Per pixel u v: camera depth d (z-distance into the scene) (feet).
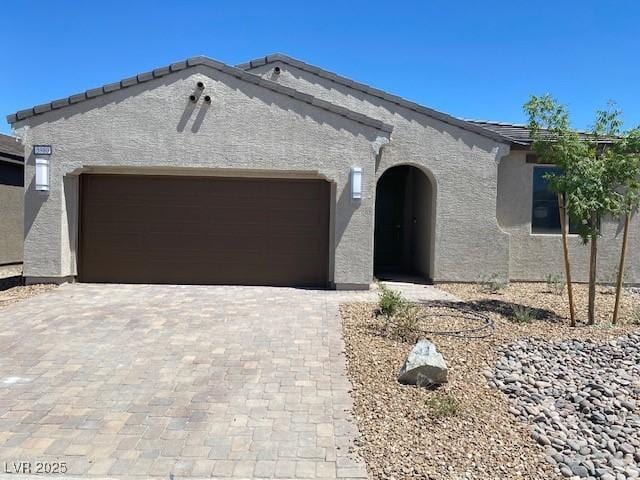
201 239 41.24
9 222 60.29
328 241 41.22
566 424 18.72
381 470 14.88
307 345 25.17
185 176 41.11
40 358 23.40
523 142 45.52
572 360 24.36
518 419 18.66
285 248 41.39
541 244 46.42
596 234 30.17
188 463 15.08
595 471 15.62
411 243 52.80
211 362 22.95
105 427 17.12
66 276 39.86
